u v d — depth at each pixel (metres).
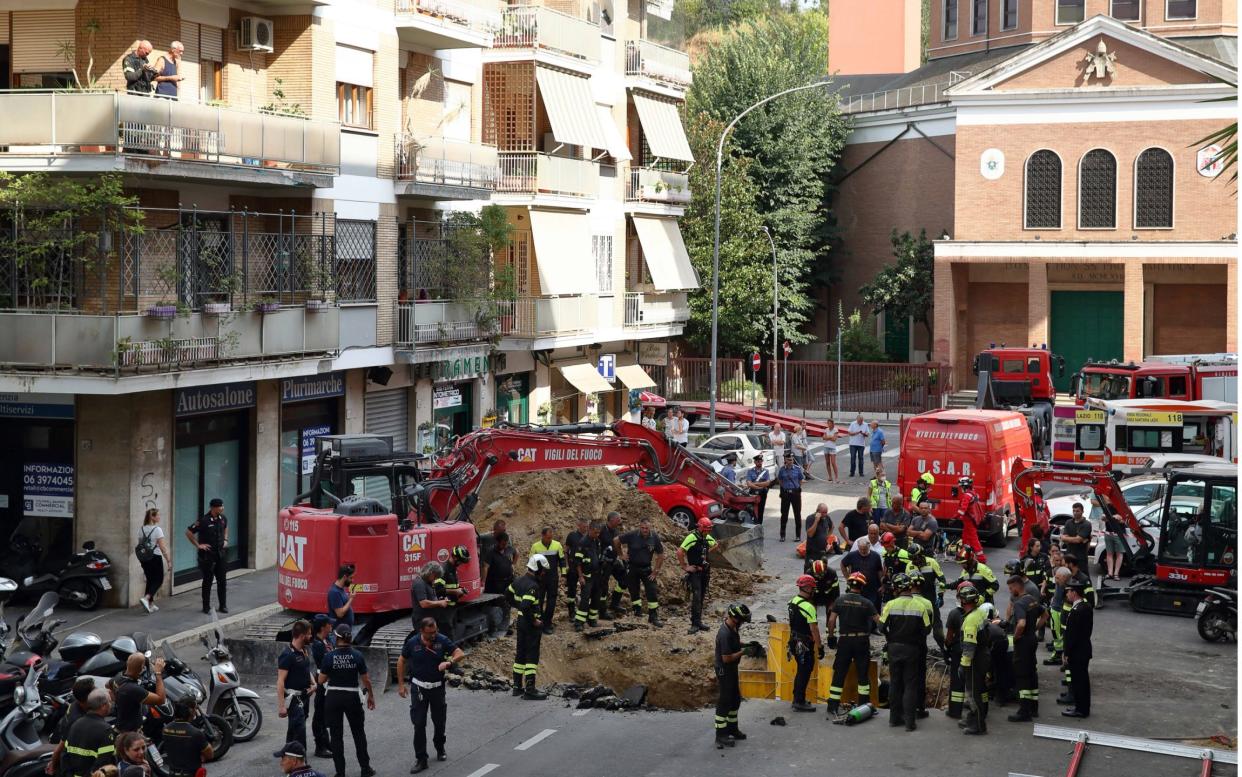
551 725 17.39
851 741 16.52
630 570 22.59
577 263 38.34
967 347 62.44
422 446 32.34
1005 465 30.28
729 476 31.67
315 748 16.44
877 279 62.97
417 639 15.74
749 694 18.77
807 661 17.84
